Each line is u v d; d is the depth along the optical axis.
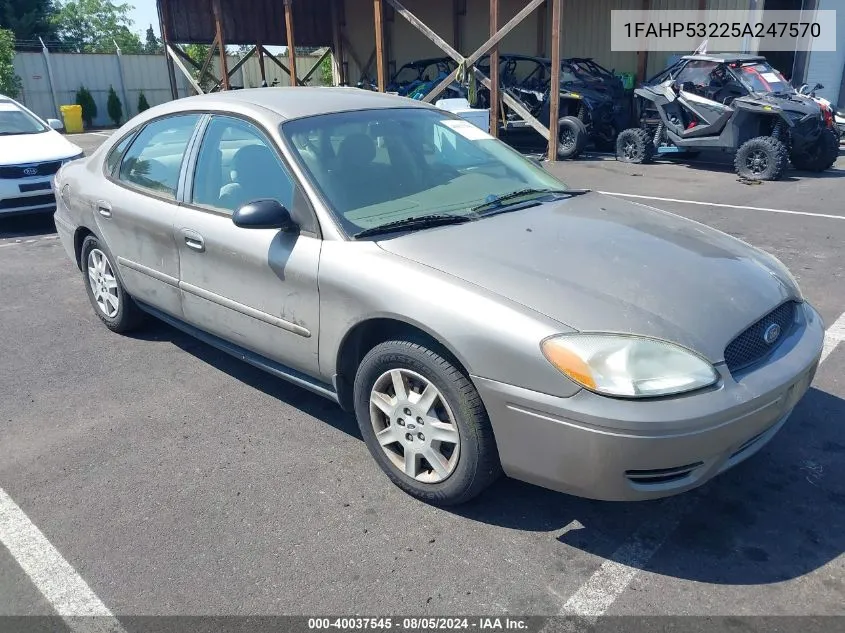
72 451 3.42
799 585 2.44
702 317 2.52
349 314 2.92
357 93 4.07
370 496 3.01
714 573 2.51
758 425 2.50
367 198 3.25
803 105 10.23
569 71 13.88
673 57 14.45
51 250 7.44
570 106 13.66
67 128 24.09
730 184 10.06
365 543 2.71
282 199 3.27
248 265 3.35
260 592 2.47
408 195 3.37
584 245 2.94
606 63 16.09
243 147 3.52
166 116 4.14
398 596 2.44
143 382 4.17
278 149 3.32
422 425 2.83
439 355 2.69
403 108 3.92
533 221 3.21
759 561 2.56
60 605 2.45
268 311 3.34
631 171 11.55
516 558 2.61
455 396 2.64
